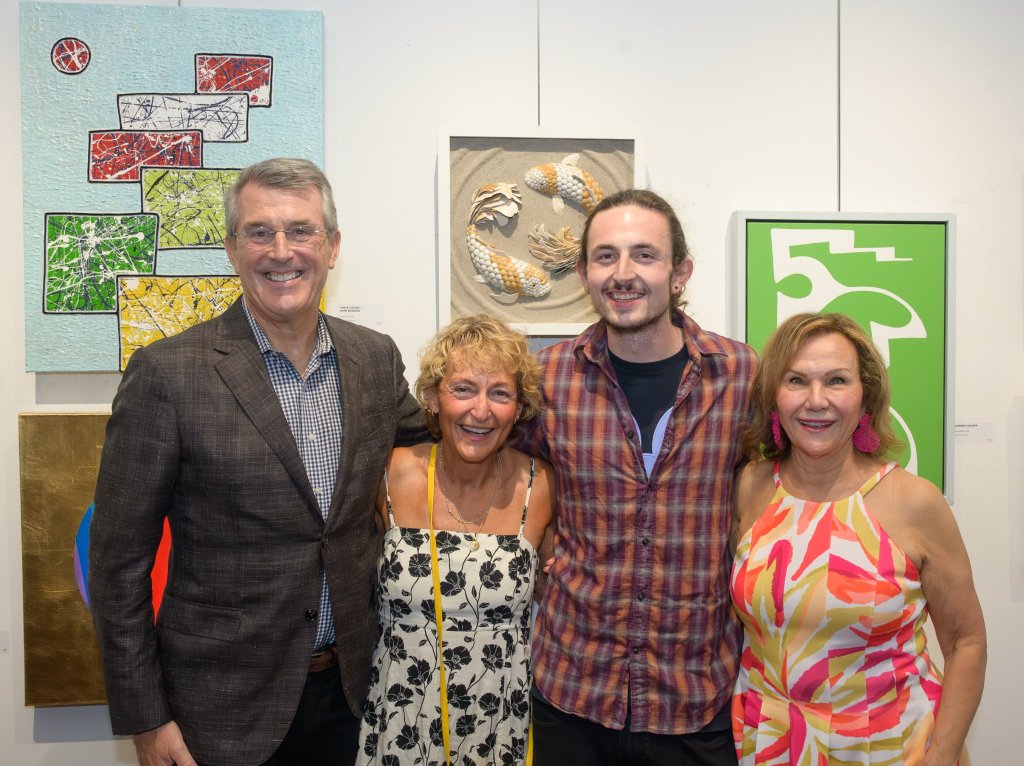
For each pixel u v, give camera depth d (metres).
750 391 1.55
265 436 1.37
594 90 2.01
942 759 1.36
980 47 2.08
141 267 1.86
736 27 2.04
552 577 1.61
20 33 1.83
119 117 1.85
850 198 2.07
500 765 1.49
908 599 1.38
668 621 1.49
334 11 1.94
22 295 1.91
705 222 2.04
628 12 2.01
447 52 1.97
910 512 1.40
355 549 1.49
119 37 1.85
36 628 1.90
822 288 2.01
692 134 2.03
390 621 1.53
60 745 1.99
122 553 1.34
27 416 1.88
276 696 1.40
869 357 1.42
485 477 1.61
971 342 2.10
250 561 1.38
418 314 1.98
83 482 1.90
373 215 1.96
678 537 1.49
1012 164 2.09
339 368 1.50
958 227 2.09
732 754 1.54
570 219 1.96
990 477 2.12
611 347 1.58
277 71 1.88
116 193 1.85
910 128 2.07
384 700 1.49
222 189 1.87
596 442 1.52
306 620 1.42
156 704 1.35
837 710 1.38
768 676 1.45
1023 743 2.13
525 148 1.95
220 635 1.38
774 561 1.43
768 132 2.04
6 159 1.89
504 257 1.93
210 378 1.37
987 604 2.14
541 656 1.58
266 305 1.38
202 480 1.36
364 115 1.96
